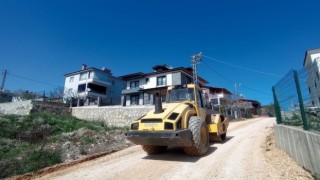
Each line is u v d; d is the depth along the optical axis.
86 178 5.20
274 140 8.62
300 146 5.08
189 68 35.44
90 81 44.03
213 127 8.25
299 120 5.71
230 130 14.81
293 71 5.65
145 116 6.65
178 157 6.84
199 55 23.59
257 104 62.56
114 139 10.61
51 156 6.92
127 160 6.83
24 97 34.41
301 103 5.27
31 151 7.43
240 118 37.41
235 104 39.88
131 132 6.38
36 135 10.83
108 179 5.05
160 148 7.66
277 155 6.30
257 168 5.23
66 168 6.19
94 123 19.89
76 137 10.64
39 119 15.80
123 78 40.41
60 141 9.73
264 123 19.97
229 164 5.72
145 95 36.97
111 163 6.55
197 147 6.47
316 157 4.22
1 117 14.84
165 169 5.61
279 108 7.82
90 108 24.75
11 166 6.00
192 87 8.12
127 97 39.50
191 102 7.80
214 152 7.30
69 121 18.27
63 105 26.75
